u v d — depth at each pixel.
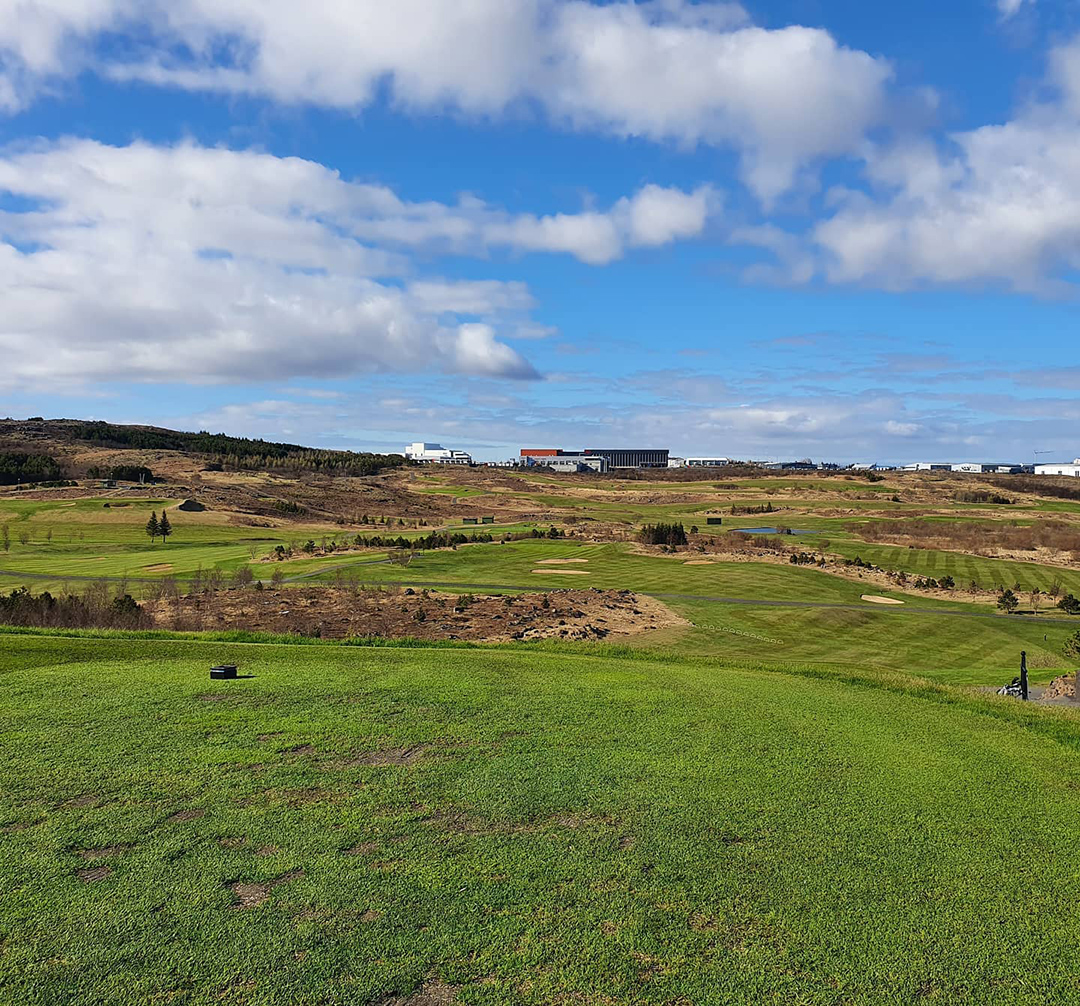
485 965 6.12
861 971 6.15
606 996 5.81
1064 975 6.16
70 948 6.25
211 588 56.44
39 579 64.19
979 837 8.49
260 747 10.84
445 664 16.53
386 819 8.63
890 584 66.25
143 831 8.24
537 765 10.36
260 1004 5.66
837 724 12.67
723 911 6.93
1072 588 65.88
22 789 9.27
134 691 13.59
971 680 32.09
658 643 42.50
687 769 10.33
